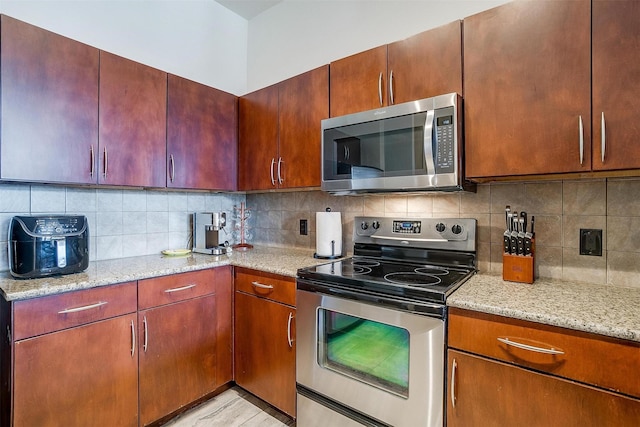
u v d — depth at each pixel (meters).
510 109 1.33
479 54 1.40
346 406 1.50
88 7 2.02
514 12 1.32
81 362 1.46
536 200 1.54
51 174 1.57
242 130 2.39
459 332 1.20
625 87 1.11
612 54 1.13
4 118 1.43
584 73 1.18
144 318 1.67
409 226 1.86
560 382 1.01
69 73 1.63
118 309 1.58
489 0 1.72
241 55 2.88
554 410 1.02
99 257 2.04
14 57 1.46
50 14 1.87
